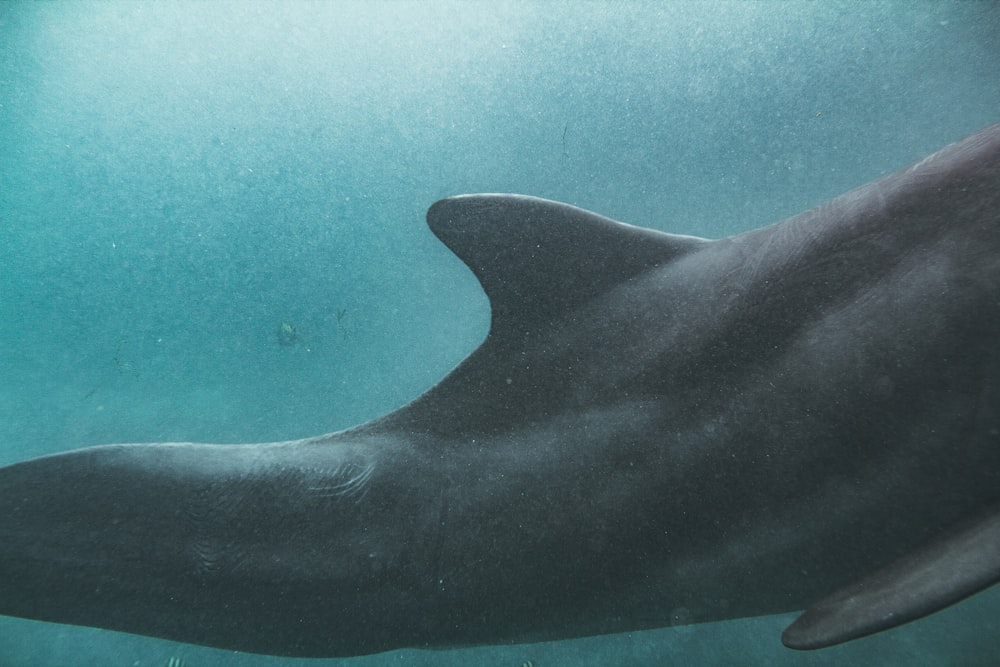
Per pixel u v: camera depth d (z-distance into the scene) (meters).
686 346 2.35
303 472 2.56
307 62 14.09
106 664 5.85
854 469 2.12
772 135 12.98
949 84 12.14
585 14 13.01
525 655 5.68
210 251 14.11
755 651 5.67
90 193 14.49
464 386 2.58
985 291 2.00
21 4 13.77
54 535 2.56
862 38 12.36
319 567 2.48
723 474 2.23
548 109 13.73
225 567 2.51
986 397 1.99
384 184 14.33
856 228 2.23
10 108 14.55
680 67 13.21
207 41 14.05
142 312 13.50
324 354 12.85
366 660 5.52
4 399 12.39
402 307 13.45
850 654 5.59
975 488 2.02
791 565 2.22
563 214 2.57
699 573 2.28
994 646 5.37
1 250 14.28
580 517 2.33
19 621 6.30
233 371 12.72
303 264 13.81
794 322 2.23
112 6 13.87
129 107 14.69
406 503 2.46
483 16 13.47
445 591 2.43
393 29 13.73
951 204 2.12
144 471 2.61
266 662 5.70
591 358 2.46
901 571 2.04
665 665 5.71
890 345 2.09
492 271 2.59
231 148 14.45
